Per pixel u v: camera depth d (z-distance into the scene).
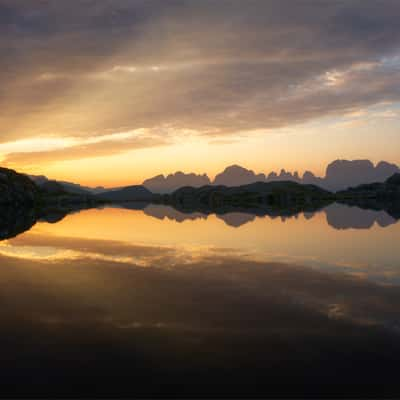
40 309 14.91
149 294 17.05
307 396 8.55
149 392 8.77
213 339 11.73
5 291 17.81
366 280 19.23
